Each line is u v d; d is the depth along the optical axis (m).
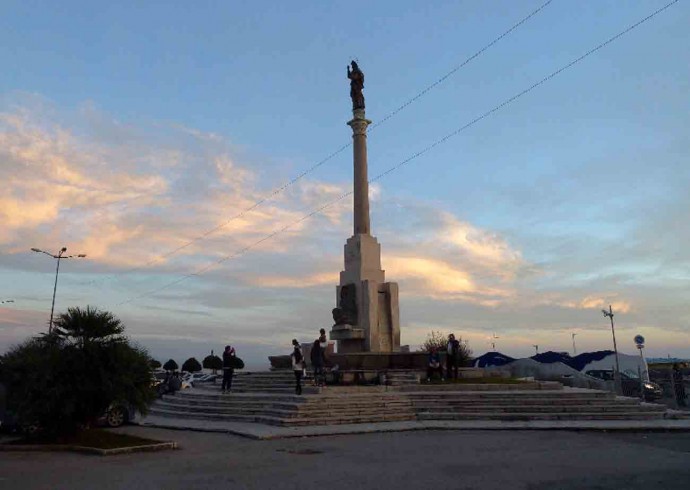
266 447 14.52
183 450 14.16
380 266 31.28
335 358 27.47
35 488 9.70
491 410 20.33
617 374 30.53
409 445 14.62
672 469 11.29
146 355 17.06
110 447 14.11
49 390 15.12
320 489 9.50
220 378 33.66
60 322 16.17
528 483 9.97
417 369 27.20
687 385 37.47
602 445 14.62
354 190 32.38
